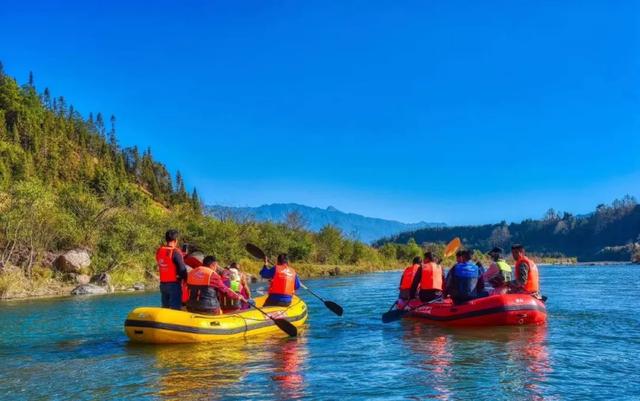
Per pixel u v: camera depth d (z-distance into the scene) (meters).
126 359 7.61
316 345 8.61
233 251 34.88
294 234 47.59
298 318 10.58
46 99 117.62
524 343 8.44
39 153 70.06
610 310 12.77
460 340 8.84
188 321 8.64
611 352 7.70
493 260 11.52
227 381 6.32
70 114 115.81
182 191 93.31
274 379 6.40
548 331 9.57
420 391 5.84
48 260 23.64
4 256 22.03
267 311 9.98
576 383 6.07
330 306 11.33
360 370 6.82
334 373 6.67
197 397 5.70
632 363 7.02
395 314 10.86
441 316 10.69
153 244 27.70
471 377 6.38
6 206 22.69
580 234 153.88
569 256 137.88
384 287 24.44
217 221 36.97
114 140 110.50
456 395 5.67
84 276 23.25
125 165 97.50
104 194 32.31
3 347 8.80
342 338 9.30
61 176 69.75
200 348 8.33
